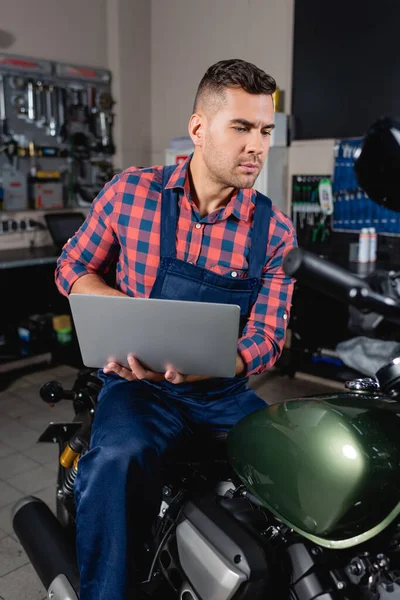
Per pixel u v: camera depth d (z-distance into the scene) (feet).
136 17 16.28
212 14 15.33
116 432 4.32
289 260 2.10
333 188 13.58
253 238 5.02
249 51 14.78
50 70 14.47
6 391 12.27
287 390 12.48
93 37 15.67
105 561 4.13
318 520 3.46
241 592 3.49
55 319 13.84
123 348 4.15
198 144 4.68
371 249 12.59
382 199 2.62
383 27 12.25
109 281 7.84
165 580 4.53
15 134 13.96
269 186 13.87
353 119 13.09
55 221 14.65
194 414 4.98
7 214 14.33
